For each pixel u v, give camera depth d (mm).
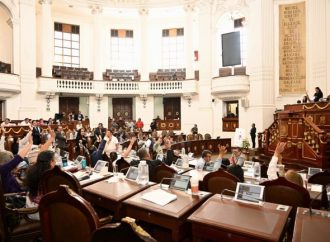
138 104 19156
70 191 2012
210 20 17422
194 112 18328
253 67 15266
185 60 21156
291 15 14461
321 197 3402
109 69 21031
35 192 3127
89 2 18422
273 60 14789
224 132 16922
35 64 16219
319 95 10625
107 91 18328
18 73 15547
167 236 3227
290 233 2529
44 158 3254
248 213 2479
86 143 10195
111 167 5379
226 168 4828
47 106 16844
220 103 17094
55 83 16734
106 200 3195
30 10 15984
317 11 13445
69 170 4434
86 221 1951
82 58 20562
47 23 16688
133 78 20141
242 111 15922
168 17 20891
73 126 14891
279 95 14766
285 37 14602
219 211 2527
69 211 2016
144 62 19109
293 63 14438
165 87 18562
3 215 2689
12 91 14984
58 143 8320
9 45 16281
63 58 19891
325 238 1969
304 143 8812
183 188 3234
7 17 16219
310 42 13875
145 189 3393
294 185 3096
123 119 19359
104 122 18672
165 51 21375
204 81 17500
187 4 18469
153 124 17312
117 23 21000
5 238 2695
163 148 7715
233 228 2172
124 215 3027
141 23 19188
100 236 1500
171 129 18828
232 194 3535
